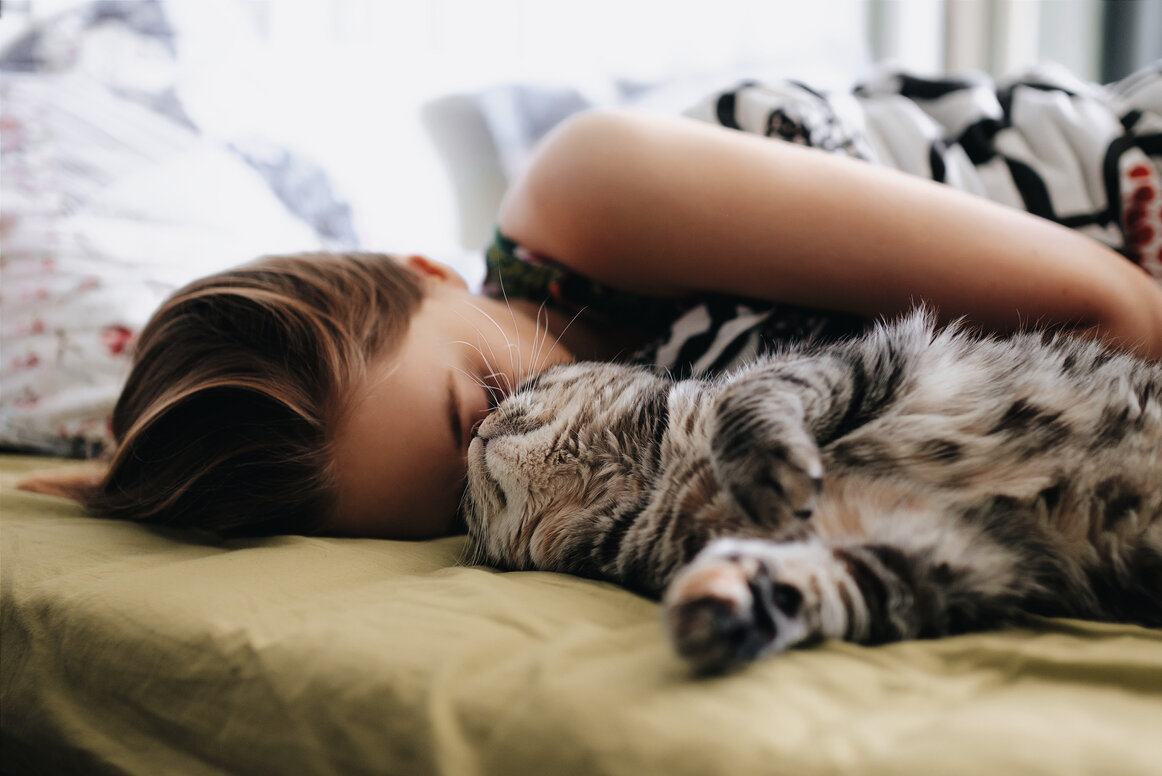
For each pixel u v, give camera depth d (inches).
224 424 40.3
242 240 69.6
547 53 115.2
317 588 33.7
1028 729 20.9
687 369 45.5
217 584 33.2
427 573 37.8
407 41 111.7
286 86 85.4
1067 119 55.1
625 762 21.1
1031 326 42.6
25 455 59.6
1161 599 33.1
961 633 31.5
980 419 34.7
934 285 42.2
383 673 25.9
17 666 33.6
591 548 38.1
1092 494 33.6
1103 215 52.6
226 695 28.2
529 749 22.4
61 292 61.1
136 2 83.2
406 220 86.4
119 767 29.8
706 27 114.7
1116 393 35.6
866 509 33.2
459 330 44.7
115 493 43.1
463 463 42.7
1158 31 96.6
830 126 53.2
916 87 59.6
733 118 54.1
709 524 34.1
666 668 24.5
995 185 54.5
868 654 26.9
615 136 45.1
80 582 34.8
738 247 43.4
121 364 59.9
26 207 63.7
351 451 40.3
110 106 72.2
